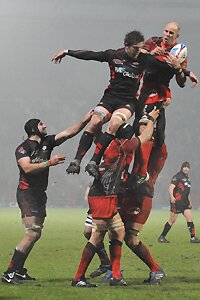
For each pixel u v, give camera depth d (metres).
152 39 12.59
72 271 14.28
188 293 10.73
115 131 11.47
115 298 10.09
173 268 14.98
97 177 11.34
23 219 12.34
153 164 12.66
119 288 11.33
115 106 11.83
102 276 13.57
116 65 11.79
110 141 11.46
